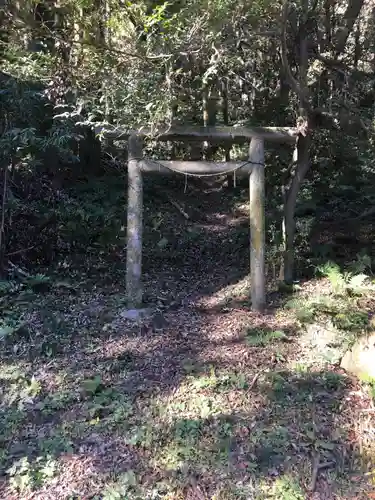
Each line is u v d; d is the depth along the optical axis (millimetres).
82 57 4895
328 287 6504
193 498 3332
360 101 6832
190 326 5918
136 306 6312
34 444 3918
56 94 5289
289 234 6766
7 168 6824
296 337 5398
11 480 3535
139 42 4605
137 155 6242
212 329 5809
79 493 3424
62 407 4340
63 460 3725
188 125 6078
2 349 5258
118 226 8773
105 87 4996
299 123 6230
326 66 6250
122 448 3828
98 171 11562
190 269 8234
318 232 8391
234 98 10781
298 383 4457
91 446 3863
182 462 3625
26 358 5113
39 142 6586
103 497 3350
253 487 3379
